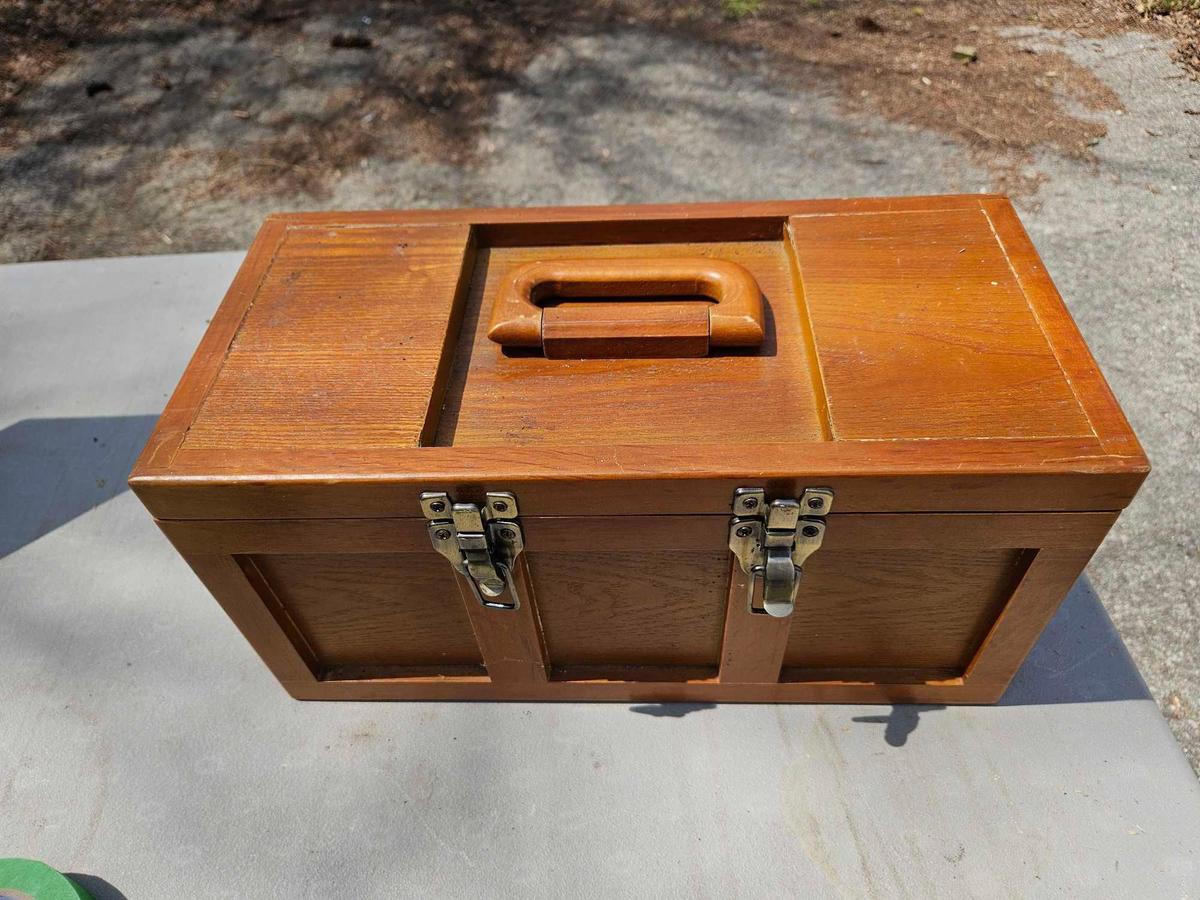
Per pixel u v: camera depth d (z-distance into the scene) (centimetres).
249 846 108
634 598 102
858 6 331
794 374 97
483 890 103
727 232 116
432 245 113
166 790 113
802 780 110
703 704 119
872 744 113
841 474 80
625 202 253
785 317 105
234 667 127
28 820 111
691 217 114
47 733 120
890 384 88
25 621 134
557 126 289
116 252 253
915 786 109
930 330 94
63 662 129
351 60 328
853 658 112
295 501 86
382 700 122
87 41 347
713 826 107
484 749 116
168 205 271
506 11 348
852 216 112
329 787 113
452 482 83
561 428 93
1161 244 218
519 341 99
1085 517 83
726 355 100
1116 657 121
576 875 103
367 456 85
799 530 86
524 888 102
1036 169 245
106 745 118
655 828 107
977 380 88
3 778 115
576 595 101
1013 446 81
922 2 329
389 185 271
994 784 108
